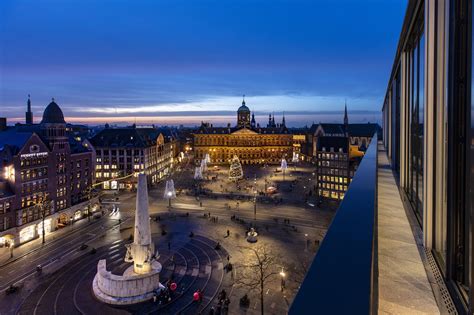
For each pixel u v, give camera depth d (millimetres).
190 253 53562
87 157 80688
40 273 46719
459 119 5375
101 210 81875
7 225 57219
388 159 25609
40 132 70125
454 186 5594
